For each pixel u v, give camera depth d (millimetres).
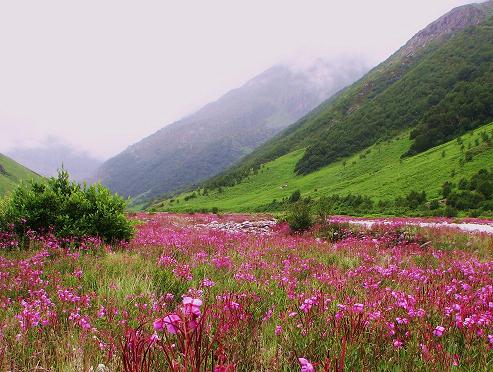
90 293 6109
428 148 129625
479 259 12195
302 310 4852
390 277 8078
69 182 13914
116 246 12391
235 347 3641
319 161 174250
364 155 152500
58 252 10234
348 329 3959
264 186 170875
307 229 22438
